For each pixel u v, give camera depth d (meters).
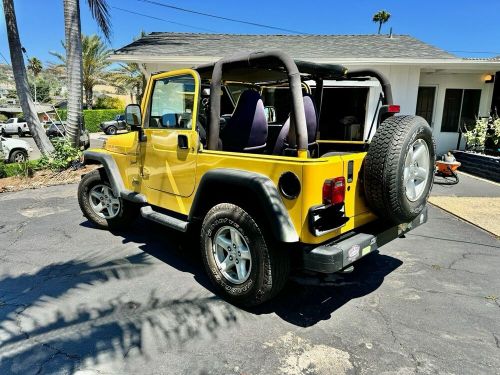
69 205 6.45
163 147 3.66
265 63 2.95
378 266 3.93
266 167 2.75
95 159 4.70
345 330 2.77
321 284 3.53
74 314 2.96
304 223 2.57
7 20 9.16
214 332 2.73
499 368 2.36
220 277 3.17
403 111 10.45
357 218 2.95
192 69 3.35
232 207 2.98
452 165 8.29
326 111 4.65
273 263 2.81
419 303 3.17
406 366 2.38
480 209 6.12
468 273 3.76
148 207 3.99
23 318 2.90
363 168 2.87
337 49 11.07
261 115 3.34
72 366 2.36
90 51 30.08
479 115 11.54
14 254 4.21
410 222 3.22
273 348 2.56
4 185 8.24
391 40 12.48
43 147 9.95
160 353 2.49
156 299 3.21
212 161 3.14
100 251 4.30
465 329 2.78
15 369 2.34
